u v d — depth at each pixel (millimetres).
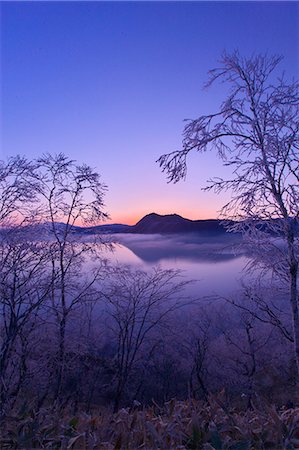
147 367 13578
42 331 8852
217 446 2885
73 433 3301
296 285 5809
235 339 14141
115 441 3213
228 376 14656
